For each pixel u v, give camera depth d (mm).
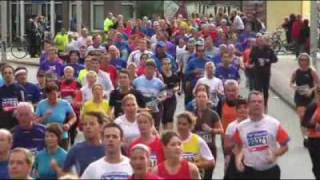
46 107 31328
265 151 22719
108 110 33188
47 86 31250
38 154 23344
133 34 70688
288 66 75312
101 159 21156
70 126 31094
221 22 79250
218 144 37031
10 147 23359
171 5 118125
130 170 20906
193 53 50062
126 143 25453
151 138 23641
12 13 111125
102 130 22000
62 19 120812
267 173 22734
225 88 31297
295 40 83625
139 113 25141
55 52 45406
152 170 20781
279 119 47344
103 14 130125
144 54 45031
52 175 23047
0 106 33312
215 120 27984
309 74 40031
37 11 114750
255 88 49219
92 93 33719
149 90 37344
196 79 42406
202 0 116750
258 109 22703
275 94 57750
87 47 58625
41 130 26359
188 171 20734
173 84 40969
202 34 66500
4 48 86875
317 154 28922
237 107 26172
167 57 46750
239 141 22906
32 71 79062
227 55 42344
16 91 33469
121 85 33656
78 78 40719
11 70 33625
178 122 24484
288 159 35406
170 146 20656
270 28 117625
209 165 24547
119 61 46938
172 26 78688
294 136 41500
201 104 27953
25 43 97812
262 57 48938
